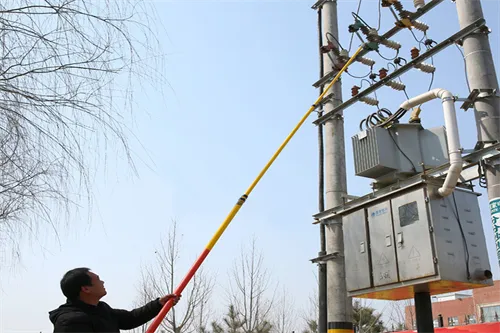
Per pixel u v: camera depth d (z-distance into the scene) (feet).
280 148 15.26
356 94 24.40
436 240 16.61
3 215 12.89
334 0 29.25
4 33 11.87
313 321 69.05
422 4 21.65
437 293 19.24
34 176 12.76
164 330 52.95
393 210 18.37
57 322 9.31
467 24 18.60
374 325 64.44
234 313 61.67
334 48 26.94
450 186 16.65
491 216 16.57
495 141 16.96
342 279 23.47
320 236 25.22
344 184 25.30
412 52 21.25
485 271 16.84
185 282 12.06
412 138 19.79
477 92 17.58
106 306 10.77
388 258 18.12
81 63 12.78
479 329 18.97
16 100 11.96
